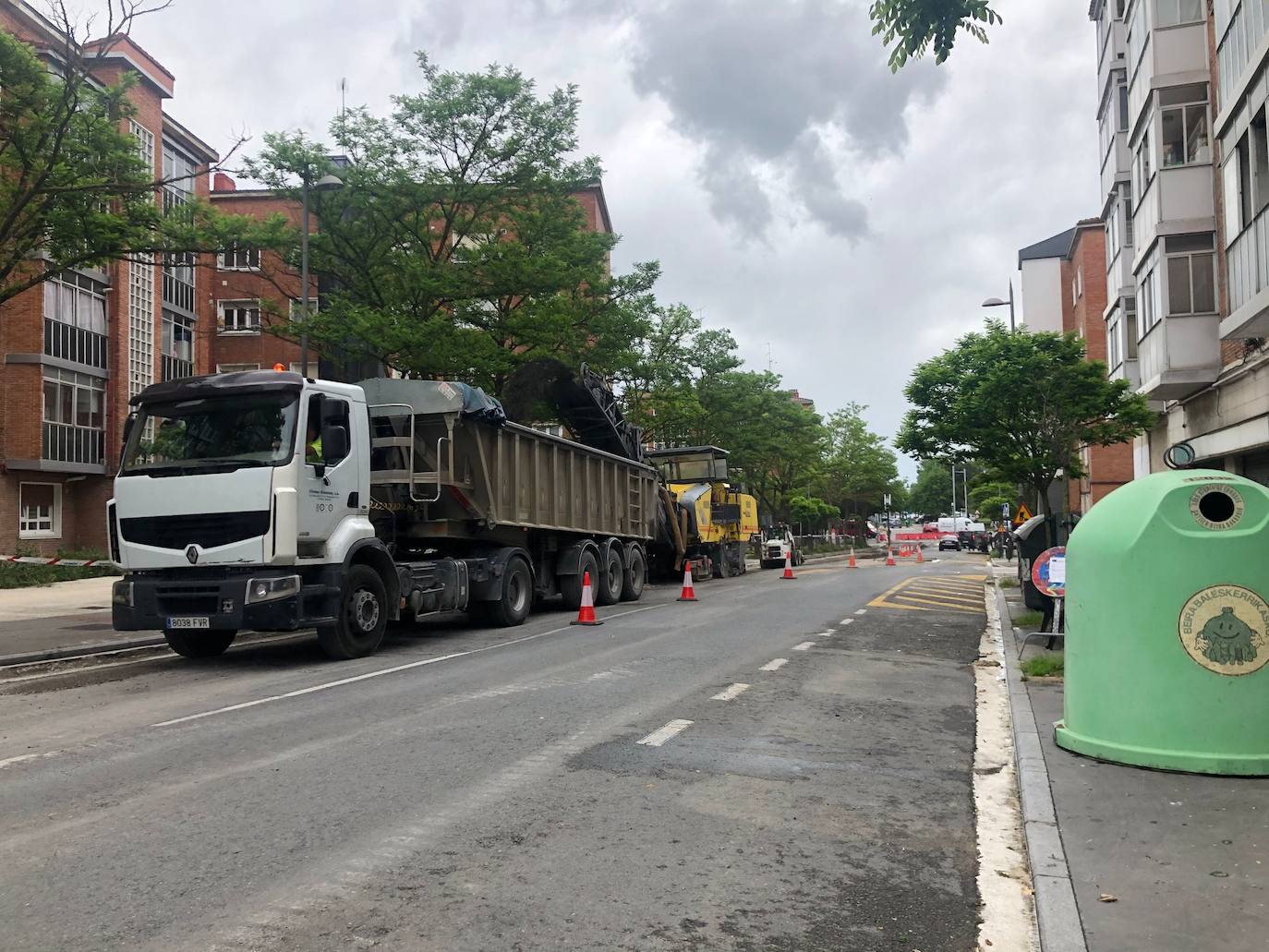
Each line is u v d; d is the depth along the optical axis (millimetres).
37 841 4891
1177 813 5168
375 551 11930
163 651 12938
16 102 13109
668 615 16766
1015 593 19547
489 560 14633
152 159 30453
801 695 9000
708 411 36562
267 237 19469
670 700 8688
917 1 7133
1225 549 5871
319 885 4324
